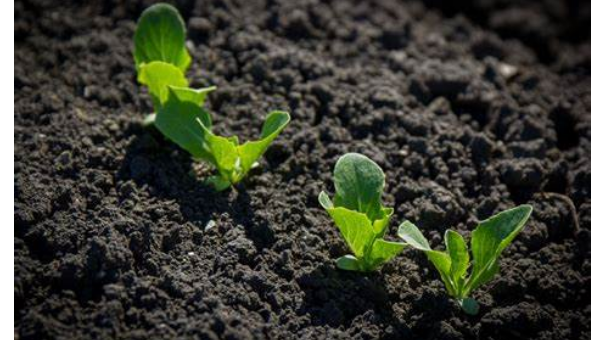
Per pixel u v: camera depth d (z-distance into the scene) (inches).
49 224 19.4
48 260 19.1
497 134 22.4
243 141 21.4
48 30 23.1
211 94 22.1
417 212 20.6
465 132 22.0
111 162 20.6
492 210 20.9
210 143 19.7
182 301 18.7
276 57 22.9
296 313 19.0
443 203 20.6
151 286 18.8
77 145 20.7
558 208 21.0
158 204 20.0
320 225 20.2
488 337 19.1
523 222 18.6
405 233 18.7
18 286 18.6
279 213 20.3
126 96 22.0
